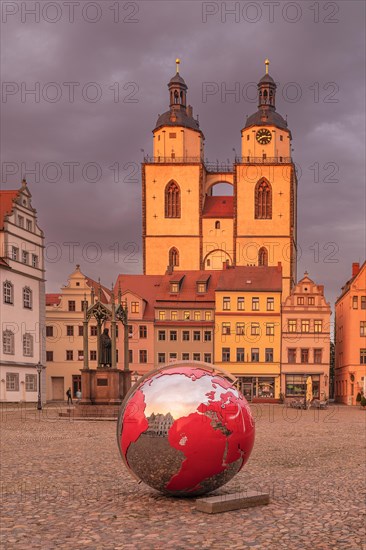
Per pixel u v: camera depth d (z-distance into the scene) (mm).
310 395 62375
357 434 28859
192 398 11648
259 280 89375
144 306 88812
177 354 87562
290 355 86188
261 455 19828
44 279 73250
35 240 71938
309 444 23672
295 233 119312
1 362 63719
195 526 9984
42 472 15789
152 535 9445
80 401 42125
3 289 65438
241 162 113750
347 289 89500
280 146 116562
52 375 87125
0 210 67688
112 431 29672
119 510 11195
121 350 87812
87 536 9438
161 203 114688
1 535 9547
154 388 11930
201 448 11398
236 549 8688
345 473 15828
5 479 14672
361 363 86375
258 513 10945
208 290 90750
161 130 118062
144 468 11695
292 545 8883
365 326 86938
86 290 87688
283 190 113062
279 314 86625
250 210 113000
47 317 87500
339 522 10273
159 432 11484
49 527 10008
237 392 12320
